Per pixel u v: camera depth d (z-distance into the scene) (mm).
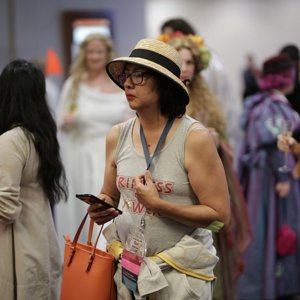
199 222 4703
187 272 4750
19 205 5434
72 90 10086
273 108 9000
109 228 5180
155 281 4633
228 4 26578
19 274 5453
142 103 4684
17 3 18250
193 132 4742
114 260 4961
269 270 9086
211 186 4715
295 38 26531
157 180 4742
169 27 8508
